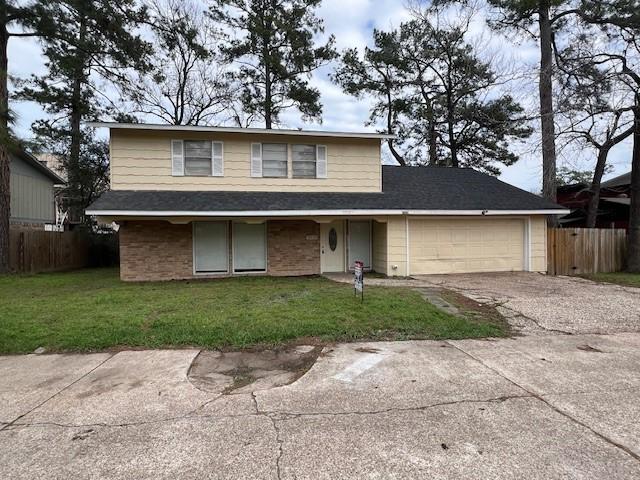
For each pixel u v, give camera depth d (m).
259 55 20.20
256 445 2.89
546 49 15.12
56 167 21.95
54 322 6.07
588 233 13.65
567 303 7.97
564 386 3.98
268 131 12.12
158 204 10.58
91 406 3.56
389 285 10.07
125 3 14.71
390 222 12.44
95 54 14.71
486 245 13.23
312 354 5.01
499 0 15.30
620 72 13.28
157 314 6.55
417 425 3.18
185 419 3.30
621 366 4.58
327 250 13.30
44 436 3.03
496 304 7.86
